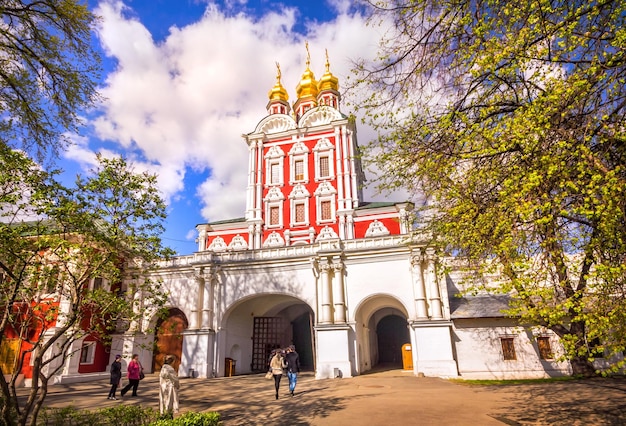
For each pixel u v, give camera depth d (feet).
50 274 30.25
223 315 84.58
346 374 73.41
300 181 128.36
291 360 54.54
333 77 148.46
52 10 37.14
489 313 72.43
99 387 65.67
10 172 27.12
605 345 22.24
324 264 81.41
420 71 27.22
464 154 25.52
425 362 71.00
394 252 79.56
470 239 29.35
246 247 123.95
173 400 37.45
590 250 21.49
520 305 27.07
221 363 82.28
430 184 31.73
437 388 54.80
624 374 58.65
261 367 93.35
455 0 23.97
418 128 29.09
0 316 33.71
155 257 36.68
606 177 18.53
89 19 38.63
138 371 56.24
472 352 72.49
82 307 31.48
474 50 23.91
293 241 121.08
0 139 35.27
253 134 136.15
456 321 74.54
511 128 22.20
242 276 86.38
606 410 34.99
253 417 40.32
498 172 25.45
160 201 33.83
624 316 20.36
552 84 22.47
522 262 24.54
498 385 57.67
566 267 25.38
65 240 30.53
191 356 81.30
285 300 98.94
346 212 118.62
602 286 21.61
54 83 39.06
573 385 50.67
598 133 21.52
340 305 78.43
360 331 83.71
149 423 32.37
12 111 37.50
